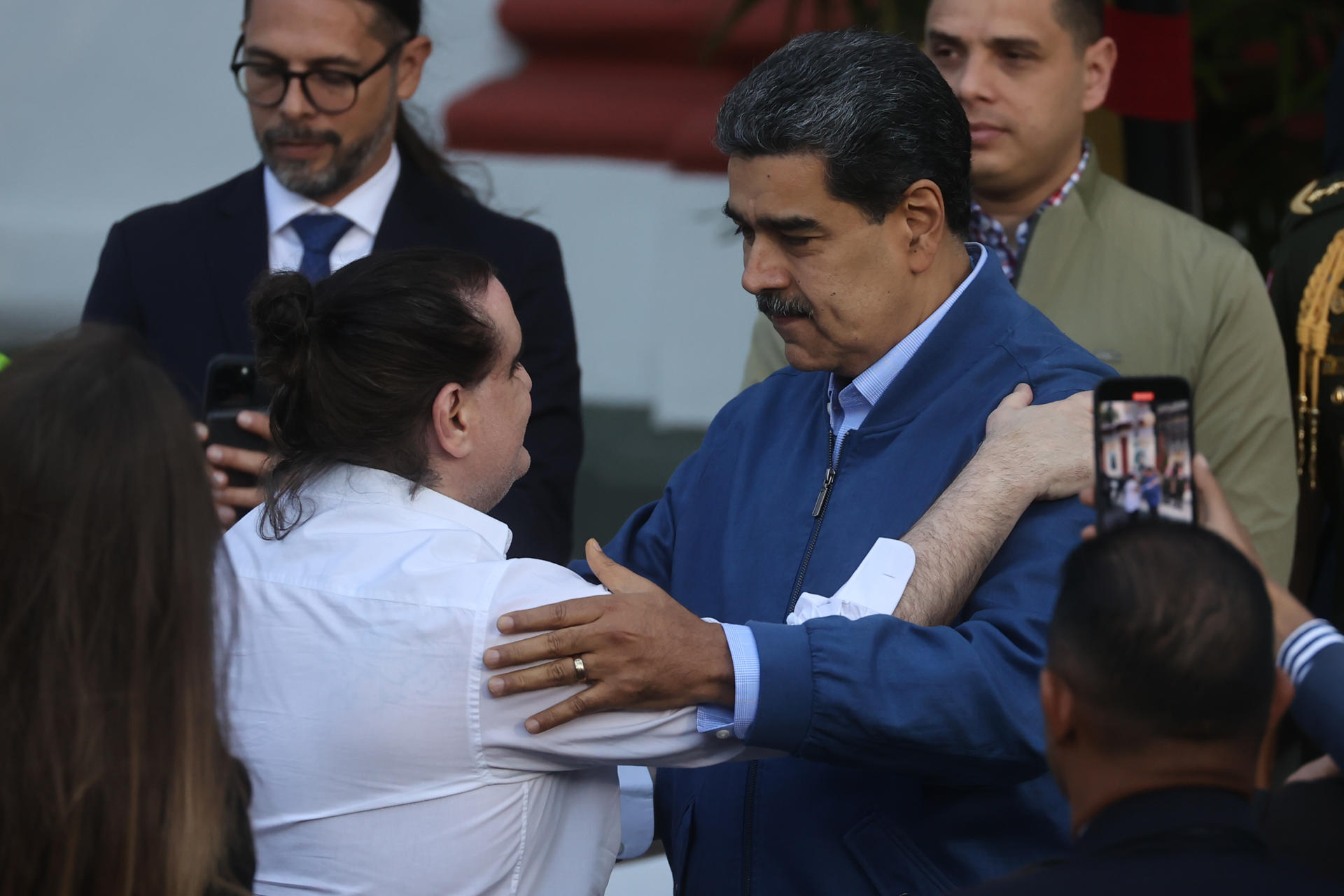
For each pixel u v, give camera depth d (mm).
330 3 9086
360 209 9648
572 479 9688
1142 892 3604
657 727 5383
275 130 9281
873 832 5891
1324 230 9133
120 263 9703
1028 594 5715
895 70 5957
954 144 6113
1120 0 11039
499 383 5609
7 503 3883
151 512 3957
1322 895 3604
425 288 5449
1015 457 5875
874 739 5418
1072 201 9250
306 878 5219
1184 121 11266
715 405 22125
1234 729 3770
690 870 6441
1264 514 8805
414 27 9758
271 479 5648
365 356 5418
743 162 6035
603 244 21766
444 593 5211
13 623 3867
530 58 21562
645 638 5262
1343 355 8867
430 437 5539
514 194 21141
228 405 8070
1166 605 3758
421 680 5133
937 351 6281
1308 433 9086
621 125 20547
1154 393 4555
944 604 5695
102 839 3920
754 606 6398
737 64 21062
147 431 3998
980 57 9117
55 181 23203
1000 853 5812
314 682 5188
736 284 21812
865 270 6062
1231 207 14586
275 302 5512
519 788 5309
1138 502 4523
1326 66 13961
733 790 6262
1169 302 9008
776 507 6539
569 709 5199
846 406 6547
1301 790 6000
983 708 5426
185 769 4000
